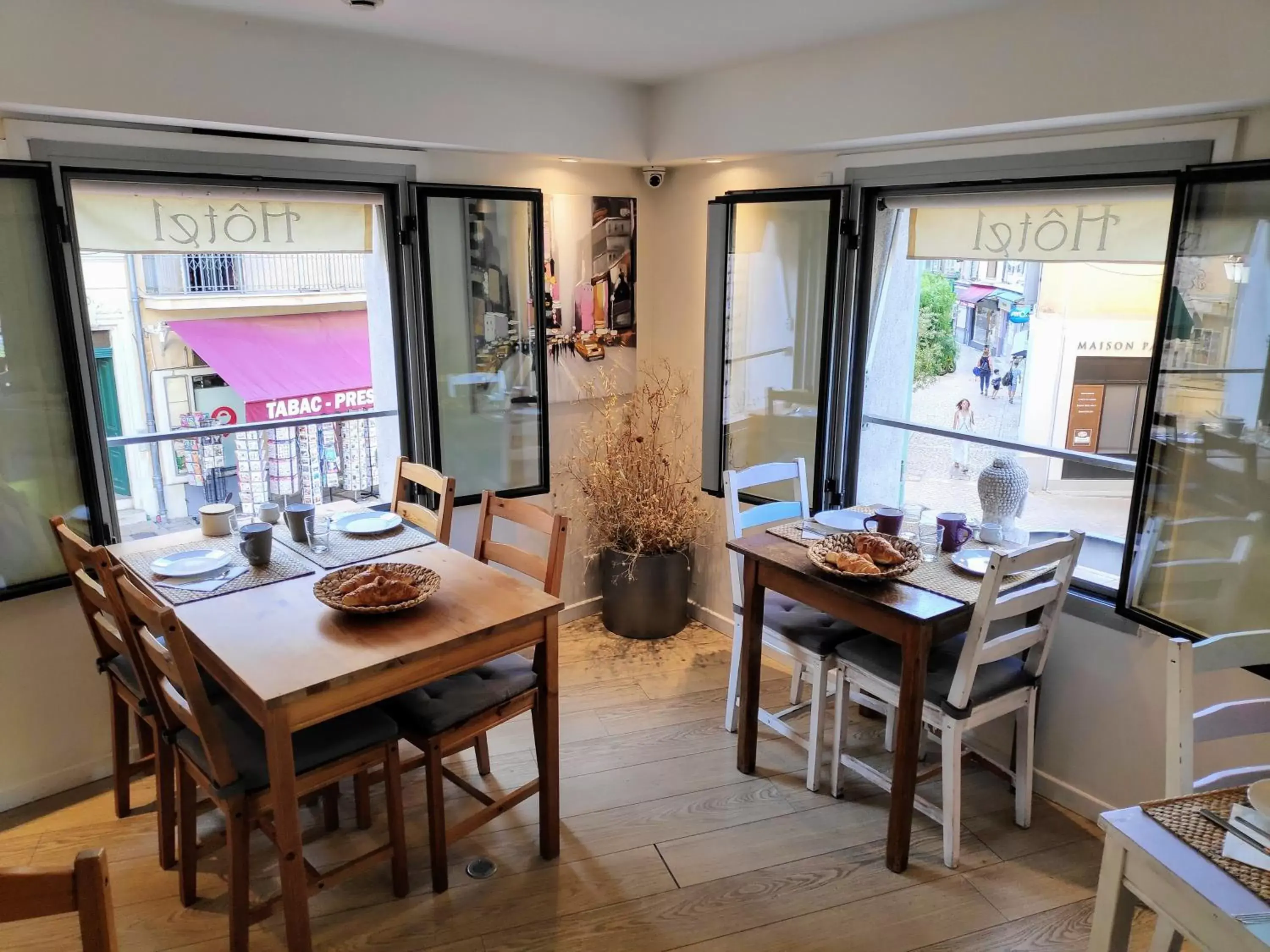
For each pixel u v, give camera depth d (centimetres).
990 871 243
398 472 315
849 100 286
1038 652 250
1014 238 272
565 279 370
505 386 362
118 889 231
